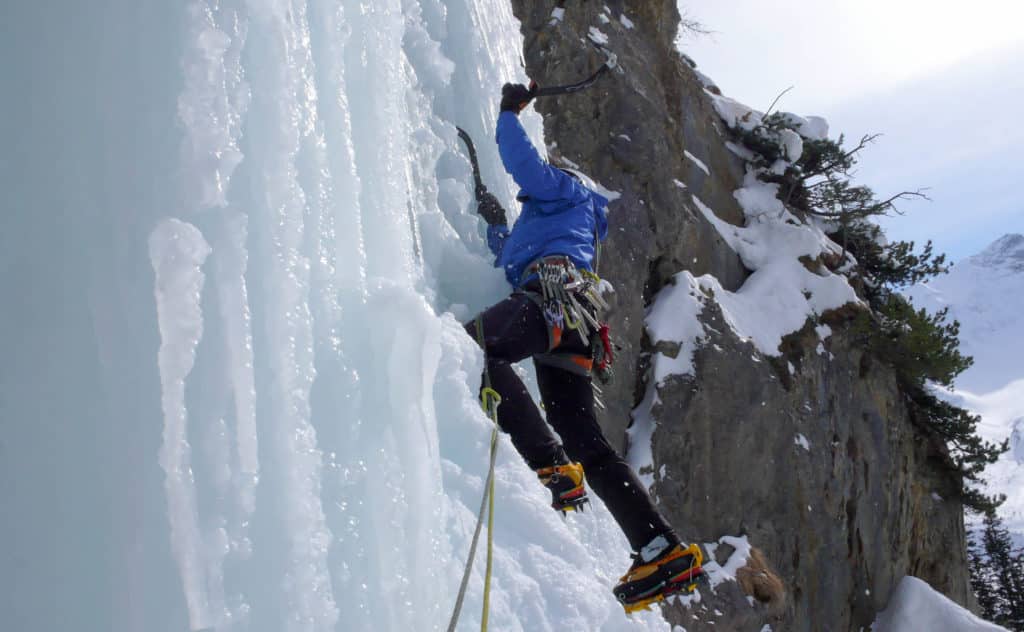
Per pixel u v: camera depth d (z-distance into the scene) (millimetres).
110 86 1067
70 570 963
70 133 1039
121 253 1043
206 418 1080
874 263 12289
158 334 1044
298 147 1361
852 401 9758
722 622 6379
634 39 8664
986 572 24672
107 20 1074
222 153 1138
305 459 1236
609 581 2656
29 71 1029
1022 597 23641
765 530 7828
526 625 2039
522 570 2197
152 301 1046
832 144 11547
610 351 2760
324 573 1213
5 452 957
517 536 2330
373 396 1485
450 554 1737
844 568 8906
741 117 11516
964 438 11648
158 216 1069
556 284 2605
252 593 1096
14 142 1009
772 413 8031
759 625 6617
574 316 2607
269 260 1256
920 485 11562
